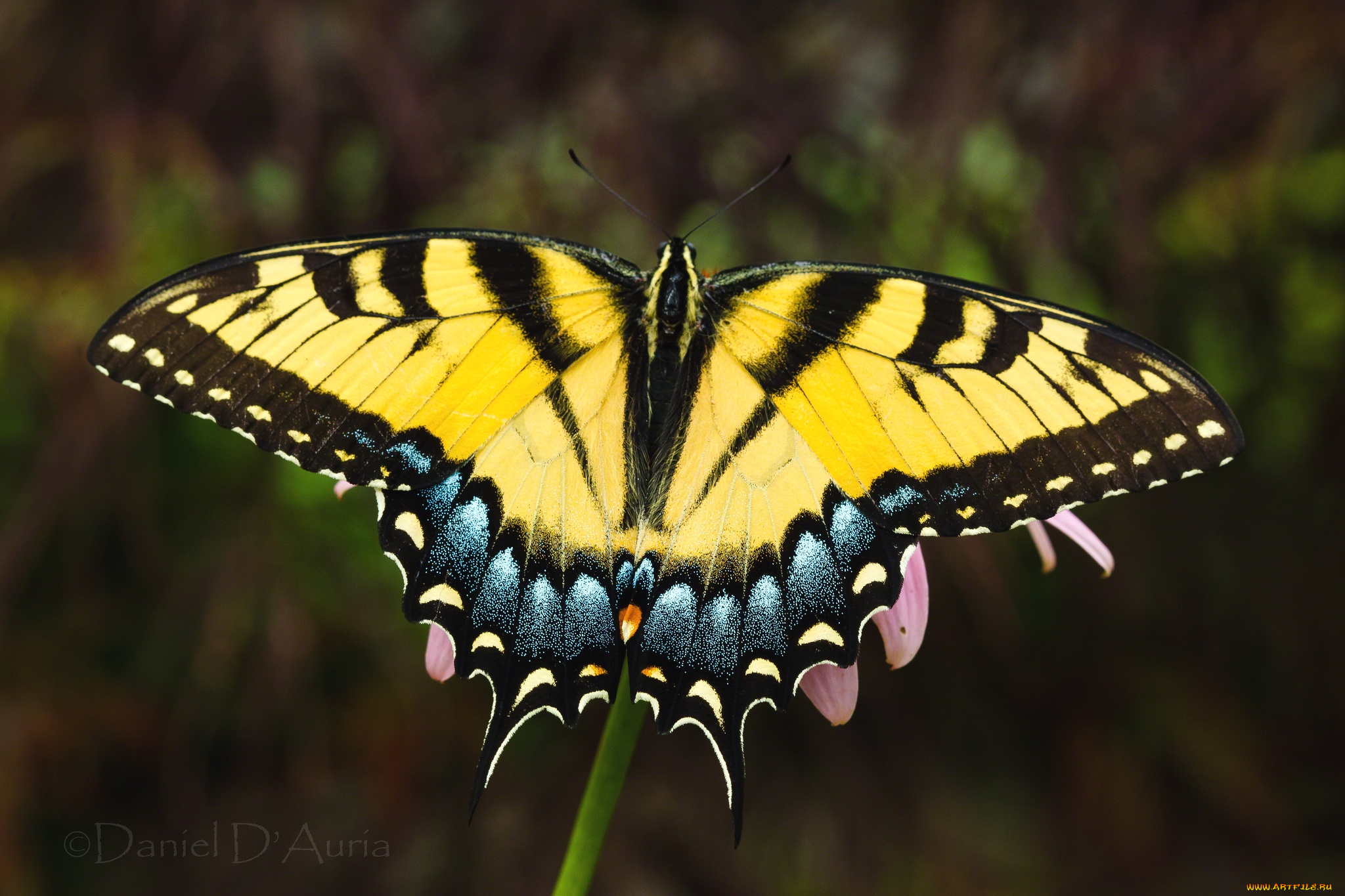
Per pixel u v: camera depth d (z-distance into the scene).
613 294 0.55
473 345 0.54
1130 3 0.61
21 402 0.65
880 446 0.54
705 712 0.54
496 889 0.64
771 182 0.62
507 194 0.63
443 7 0.62
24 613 0.65
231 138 0.61
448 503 0.54
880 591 0.54
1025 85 0.62
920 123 0.62
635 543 0.54
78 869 0.66
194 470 0.65
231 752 0.66
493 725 0.54
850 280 0.54
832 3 0.63
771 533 0.54
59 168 0.61
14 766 0.65
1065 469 0.53
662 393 0.55
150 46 0.61
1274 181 0.65
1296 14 0.61
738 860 0.64
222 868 0.66
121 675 0.66
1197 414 0.53
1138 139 0.62
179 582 0.64
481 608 0.54
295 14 0.61
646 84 0.62
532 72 0.62
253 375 0.53
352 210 0.62
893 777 0.65
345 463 0.53
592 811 0.54
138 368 0.53
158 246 0.64
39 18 0.61
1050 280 0.64
